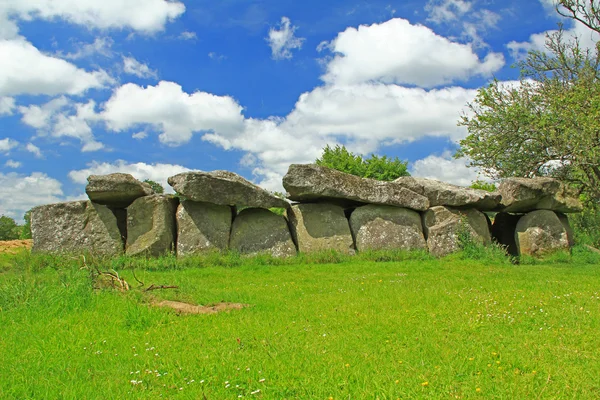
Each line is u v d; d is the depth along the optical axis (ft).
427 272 43.93
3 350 19.63
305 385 15.78
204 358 18.30
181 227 50.80
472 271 44.37
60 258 45.65
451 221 55.47
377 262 49.60
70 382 16.21
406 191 55.42
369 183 54.65
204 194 49.55
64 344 20.47
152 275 40.37
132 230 50.01
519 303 27.78
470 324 22.94
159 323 23.58
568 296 29.94
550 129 63.52
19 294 27.25
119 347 20.16
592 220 72.84
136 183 49.52
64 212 50.03
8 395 15.02
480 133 71.67
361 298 29.94
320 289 34.22
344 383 15.88
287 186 52.65
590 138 59.67
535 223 56.65
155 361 18.22
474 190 57.52
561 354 18.63
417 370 16.94
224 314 25.30
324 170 52.90
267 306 27.58
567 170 67.77
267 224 53.52
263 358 18.24
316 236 53.98
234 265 47.93
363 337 21.04
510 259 53.26
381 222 55.21
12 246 65.21
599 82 66.13
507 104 70.03
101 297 28.09
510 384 15.62
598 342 20.16
